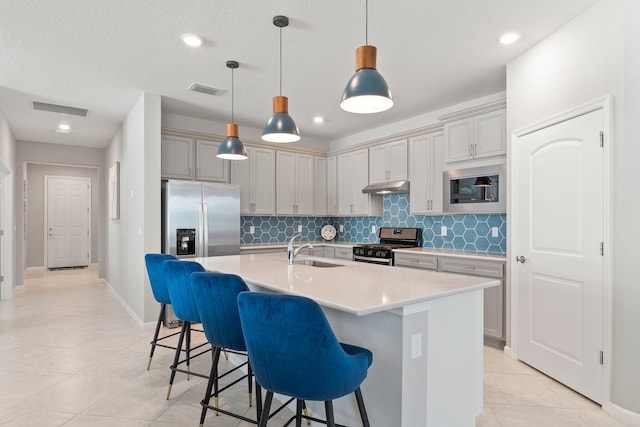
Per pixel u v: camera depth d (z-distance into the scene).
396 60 3.02
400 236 4.80
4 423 2.04
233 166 4.80
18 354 3.09
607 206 2.14
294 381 1.32
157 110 3.82
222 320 1.79
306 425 2.07
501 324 3.20
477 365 1.99
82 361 2.95
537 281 2.74
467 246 4.09
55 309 4.64
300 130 5.32
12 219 5.30
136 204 4.08
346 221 5.86
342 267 2.62
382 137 4.77
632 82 2.01
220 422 2.07
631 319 2.03
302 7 2.27
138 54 2.90
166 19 2.40
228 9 2.29
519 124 2.92
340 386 1.32
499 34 2.60
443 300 1.80
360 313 1.38
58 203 8.32
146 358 3.01
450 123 3.82
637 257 2.00
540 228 2.70
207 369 2.81
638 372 1.99
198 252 4.14
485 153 3.48
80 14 2.34
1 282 5.18
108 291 5.79
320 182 5.70
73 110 4.38
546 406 2.24
